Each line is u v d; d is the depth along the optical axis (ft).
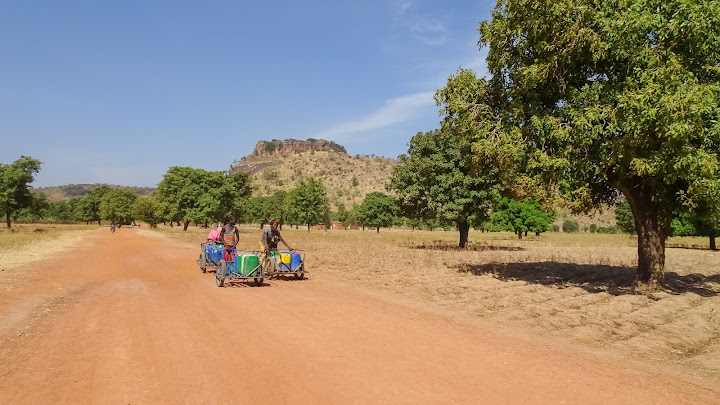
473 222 95.86
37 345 21.21
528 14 38.19
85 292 36.68
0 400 14.65
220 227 51.52
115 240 124.98
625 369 19.15
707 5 31.78
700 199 34.09
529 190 37.83
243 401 14.57
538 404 14.73
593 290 39.14
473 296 36.81
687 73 31.55
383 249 90.38
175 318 26.68
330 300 33.32
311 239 135.85
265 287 39.58
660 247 38.45
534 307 31.86
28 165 196.34
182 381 16.38
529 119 39.19
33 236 117.60
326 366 18.07
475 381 16.79
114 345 21.07
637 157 33.12
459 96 43.42
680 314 29.91
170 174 215.10
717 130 30.27
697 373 19.06
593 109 33.50
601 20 33.53
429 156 98.63
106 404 14.38
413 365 18.48
